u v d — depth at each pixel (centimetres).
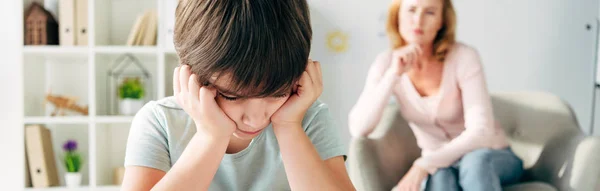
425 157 209
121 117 299
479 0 326
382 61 245
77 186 302
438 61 232
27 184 303
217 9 82
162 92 298
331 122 119
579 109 325
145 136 111
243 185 116
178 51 89
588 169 197
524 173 229
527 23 326
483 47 327
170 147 111
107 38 321
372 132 233
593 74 324
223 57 80
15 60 300
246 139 102
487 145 212
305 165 100
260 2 81
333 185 101
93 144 298
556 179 210
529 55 327
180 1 89
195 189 97
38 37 303
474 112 217
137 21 305
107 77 325
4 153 300
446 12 231
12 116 301
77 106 305
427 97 232
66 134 325
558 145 218
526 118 240
